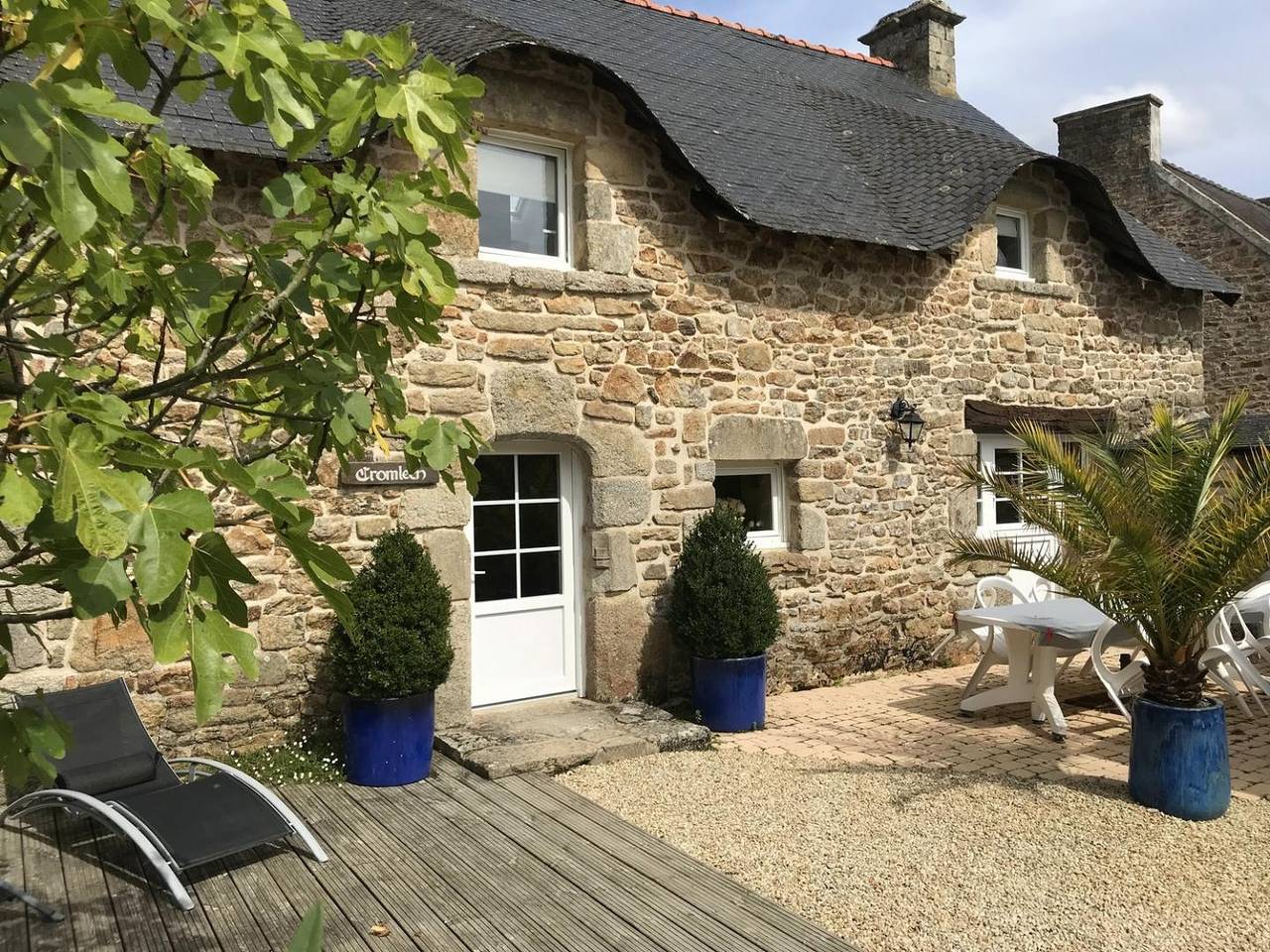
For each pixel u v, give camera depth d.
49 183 1.36
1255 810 4.69
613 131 6.37
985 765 5.43
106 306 2.29
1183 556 4.37
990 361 8.23
